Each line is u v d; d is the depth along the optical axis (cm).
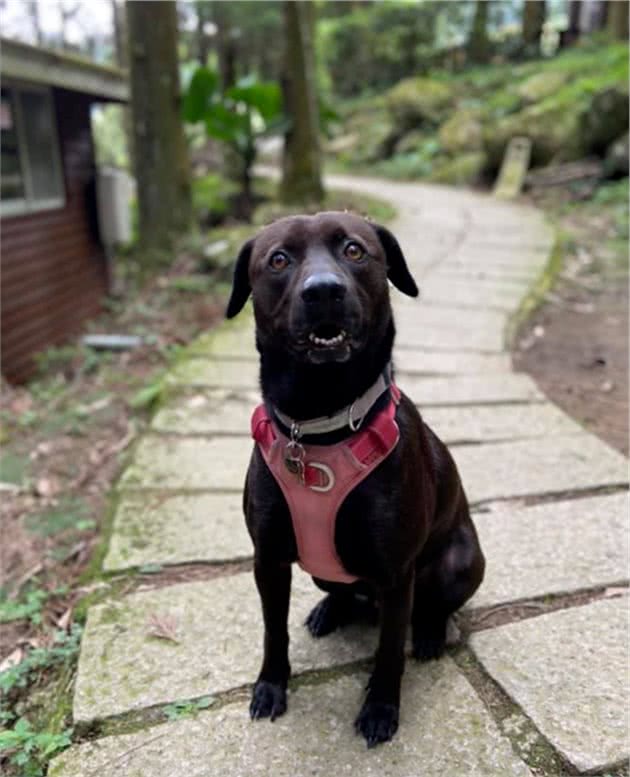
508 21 1075
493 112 591
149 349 220
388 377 66
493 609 89
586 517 108
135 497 120
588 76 541
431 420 144
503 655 81
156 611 91
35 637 94
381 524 65
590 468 123
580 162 464
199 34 791
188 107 381
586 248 302
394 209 408
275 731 72
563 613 87
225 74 656
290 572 74
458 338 195
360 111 852
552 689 75
